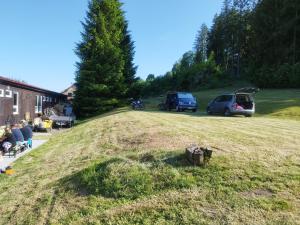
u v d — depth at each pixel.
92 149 12.48
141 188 6.74
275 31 61.00
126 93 43.53
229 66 87.94
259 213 5.34
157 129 13.75
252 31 71.38
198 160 7.21
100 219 5.98
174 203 6.02
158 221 5.59
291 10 59.88
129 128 16.06
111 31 42.56
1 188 8.71
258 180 6.41
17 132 13.52
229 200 5.83
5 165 11.48
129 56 45.28
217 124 15.68
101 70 40.06
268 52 62.16
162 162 7.64
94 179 7.48
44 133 23.50
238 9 83.44
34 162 11.78
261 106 29.02
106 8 42.69
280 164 7.12
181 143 9.74
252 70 61.47
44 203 7.14
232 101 23.45
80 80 40.25
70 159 11.24
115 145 12.20
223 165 7.14
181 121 17.48
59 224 6.05
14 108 25.62
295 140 9.96
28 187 8.51
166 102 32.16
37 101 33.00
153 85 76.69
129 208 6.14
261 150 8.30
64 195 7.34
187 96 30.38
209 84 66.44
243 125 15.21
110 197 6.75
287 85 49.44
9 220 6.60
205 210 5.66
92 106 40.44
